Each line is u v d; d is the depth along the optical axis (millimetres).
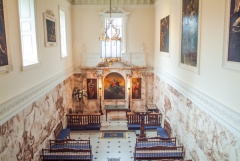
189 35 12648
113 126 19828
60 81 17312
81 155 13281
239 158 8070
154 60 22516
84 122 19453
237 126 8125
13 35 9898
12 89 9742
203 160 11062
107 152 15500
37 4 12602
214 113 9859
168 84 17172
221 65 9273
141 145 14836
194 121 12125
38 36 12648
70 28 21359
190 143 12656
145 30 22297
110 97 22953
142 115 16797
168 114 17234
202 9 11039
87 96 22734
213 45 9969
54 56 15836
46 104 14125
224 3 8938
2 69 8844
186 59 13203
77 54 22281
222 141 9258
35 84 12312
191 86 12500
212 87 10117
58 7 16844
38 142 12750
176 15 14984
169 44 16625
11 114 9508
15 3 10125
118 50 13883
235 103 8312
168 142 15180
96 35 22078
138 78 22812
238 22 7973
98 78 22375
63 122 18359
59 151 13164
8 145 9422
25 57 12594
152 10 22078
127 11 21922
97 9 21781
